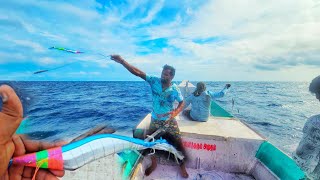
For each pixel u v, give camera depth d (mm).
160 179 3656
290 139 10508
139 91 36531
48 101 21703
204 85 4555
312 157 2381
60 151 1272
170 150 3365
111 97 26828
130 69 3404
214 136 3826
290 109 19969
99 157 1669
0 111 858
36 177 1136
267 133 11547
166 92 3457
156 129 3592
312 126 2367
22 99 891
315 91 2467
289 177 2963
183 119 4785
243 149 3805
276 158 3365
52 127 10172
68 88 42625
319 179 2299
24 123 938
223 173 3850
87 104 20188
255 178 3729
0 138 887
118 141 1926
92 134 1775
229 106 20984
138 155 3615
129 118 13664
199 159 3916
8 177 1016
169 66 3396
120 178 2904
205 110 4570
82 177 2689
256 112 17984
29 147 1088
